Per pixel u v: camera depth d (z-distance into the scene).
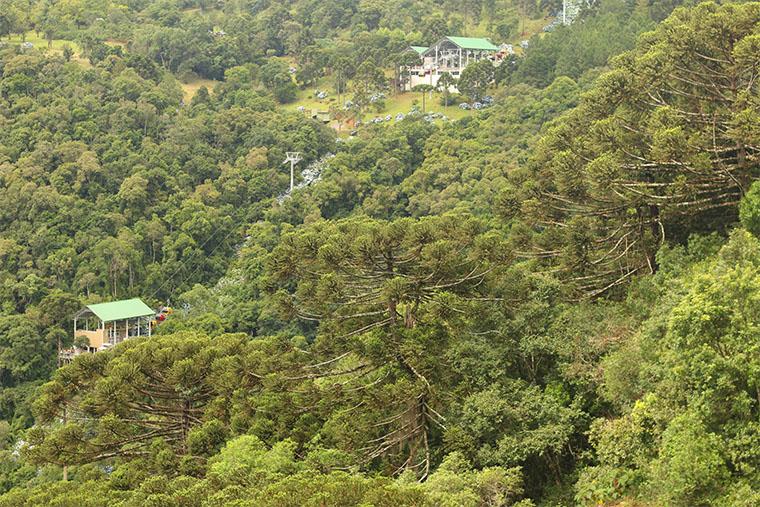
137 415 41.97
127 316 58.38
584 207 37.88
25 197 67.81
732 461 20.38
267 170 78.19
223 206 73.50
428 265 31.59
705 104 38.69
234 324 59.59
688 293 24.55
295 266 33.56
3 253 63.94
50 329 58.47
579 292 36.09
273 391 32.91
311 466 28.30
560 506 26.59
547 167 38.94
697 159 33.12
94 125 77.69
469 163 70.62
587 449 29.06
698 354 20.75
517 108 79.50
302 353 34.12
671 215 35.59
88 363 36.62
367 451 30.73
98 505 28.11
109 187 71.94
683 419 21.30
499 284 32.97
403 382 30.12
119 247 65.06
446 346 32.06
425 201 66.94
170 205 71.62
